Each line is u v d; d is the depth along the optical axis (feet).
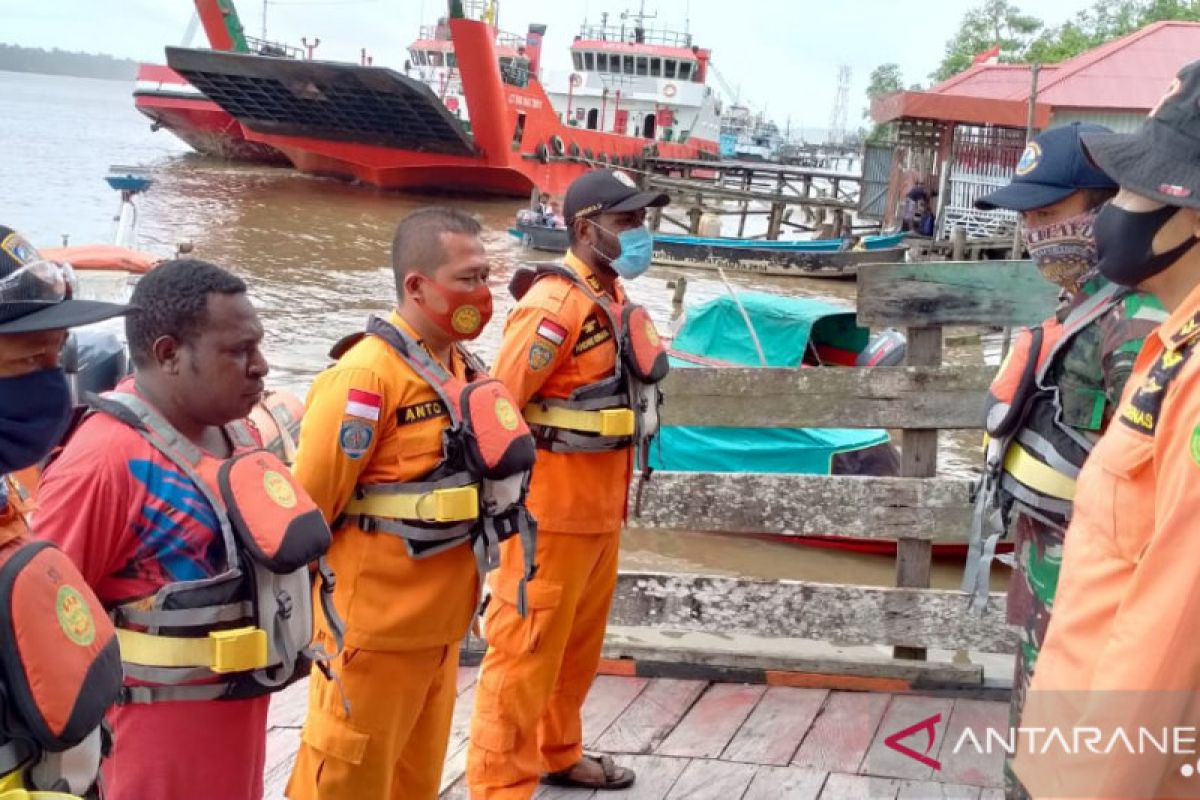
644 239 11.41
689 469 26.30
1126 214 5.90
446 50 146.82
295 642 7.45
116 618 7.16
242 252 74.59
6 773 5.30
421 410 9.04
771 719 13.56
